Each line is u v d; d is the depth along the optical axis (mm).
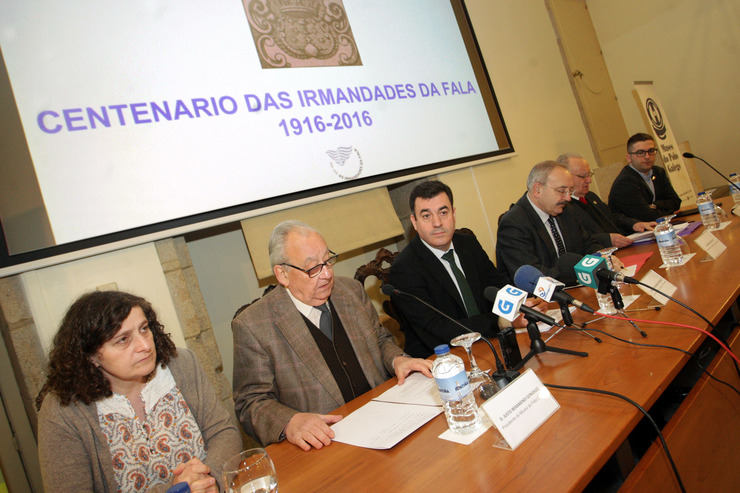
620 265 1776
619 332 1287
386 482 875
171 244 2242
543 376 1138
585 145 4879
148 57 2258
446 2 3758
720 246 1810
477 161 3615
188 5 2426
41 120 1960
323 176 2730
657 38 5176
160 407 1358
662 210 3732
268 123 2576
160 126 2238
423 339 1988
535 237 2531
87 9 2131
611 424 843
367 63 3111
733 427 1125
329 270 1548
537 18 4773
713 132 4980
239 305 2957
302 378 1538
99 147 2072
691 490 927
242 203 2412
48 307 1908
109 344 1213
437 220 2025
